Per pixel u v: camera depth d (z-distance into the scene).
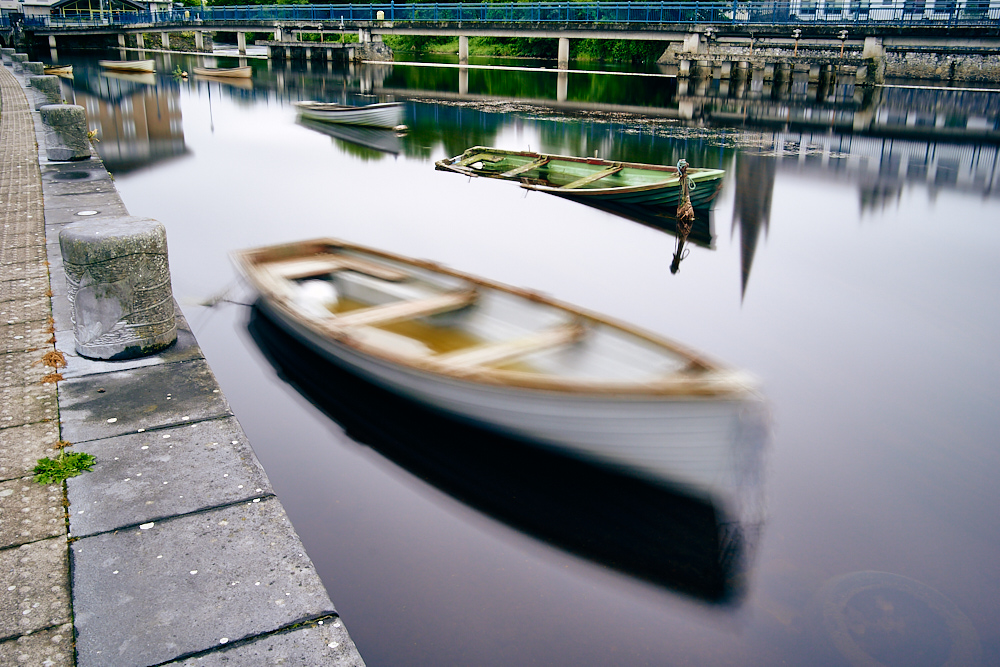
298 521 4.87
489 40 76.81
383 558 4.54
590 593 4.30
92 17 67.38
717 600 4.25
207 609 3.24
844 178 18.34
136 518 3.78
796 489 5.32
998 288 10.22
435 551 4.61
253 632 3.13
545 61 69.38
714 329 8.59
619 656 3.84
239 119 28.48
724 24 41.72
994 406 6.64
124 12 66.12
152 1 75.69
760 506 4.88
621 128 27.33
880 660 3.84
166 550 3.57
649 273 10.75
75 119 13.34
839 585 4.39
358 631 3.95
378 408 6.20
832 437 6.06
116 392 5.00
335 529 4.80
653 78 51.16
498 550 4.64
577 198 14.96
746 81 45.41
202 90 38.94
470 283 6.87
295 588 3.38
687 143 23.83
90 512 3.81
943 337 8.34
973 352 7.92
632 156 21.17
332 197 15.62
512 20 46.56
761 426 4.55
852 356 7.80
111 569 3.43
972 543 4.76
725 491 4.79
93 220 5.53
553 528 4.88
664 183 13.22
